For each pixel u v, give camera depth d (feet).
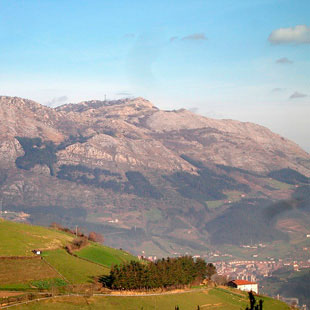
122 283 577.43
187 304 580.71
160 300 570.87
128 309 515.50
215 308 592.19
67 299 506.48
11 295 495.41
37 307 472.44
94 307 501.56
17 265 601.21
